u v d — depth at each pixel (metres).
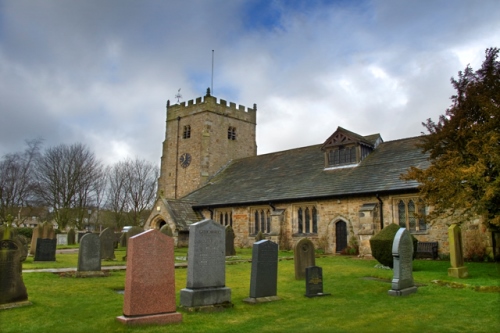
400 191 24.28
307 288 11.89
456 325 8.80
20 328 8.23
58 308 9.91
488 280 14.15
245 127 47.97
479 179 14.98
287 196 30.20
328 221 27.91
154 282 8.66
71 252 28.81
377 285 13.79
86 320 8.85
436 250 22.55
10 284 9.98
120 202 65.62
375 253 18.14
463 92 17.58
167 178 47.03
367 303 10.99
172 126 47.78
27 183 55.31
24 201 55.66
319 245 28.09
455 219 19.62
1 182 54.62
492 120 15.49
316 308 10.40
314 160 34.62
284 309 10.27
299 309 10.29
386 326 8.74
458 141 17.03
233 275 16.12
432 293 12.29
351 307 10.52
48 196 54.31
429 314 9.73
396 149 30.12
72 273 15.61
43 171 54.12
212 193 37.97
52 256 21.02
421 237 23.44
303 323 8.96
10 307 9.79
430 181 16.86
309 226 29.23
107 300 10.88
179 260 22.28
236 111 47.16
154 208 35.66
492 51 17.23
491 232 19.81
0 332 7.97
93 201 60.22
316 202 28.73
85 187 56.41
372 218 24.48
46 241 20.94
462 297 11.64
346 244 26.94
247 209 32.94
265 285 11.28
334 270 17.77
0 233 19.09
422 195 17.92
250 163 41.81
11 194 54.66
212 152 44.06
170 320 8.65
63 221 51.28
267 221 32.00
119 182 65.75
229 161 45.53
